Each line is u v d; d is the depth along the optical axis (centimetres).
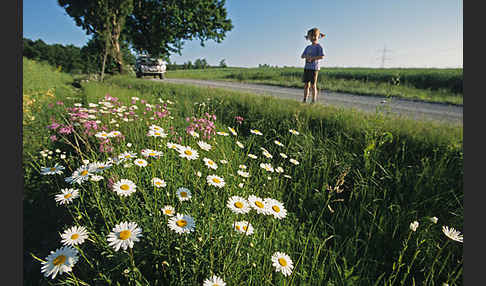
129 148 313
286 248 203
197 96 690
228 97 645
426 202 260
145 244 182
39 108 570
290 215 264
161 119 422
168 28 2669
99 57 2473
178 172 277
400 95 1276
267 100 596
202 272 162
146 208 201
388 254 228
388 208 255
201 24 2727
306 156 355
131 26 2812
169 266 162
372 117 390
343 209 276
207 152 303
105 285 160
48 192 274
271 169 282
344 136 392
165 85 1008
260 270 168
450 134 330
